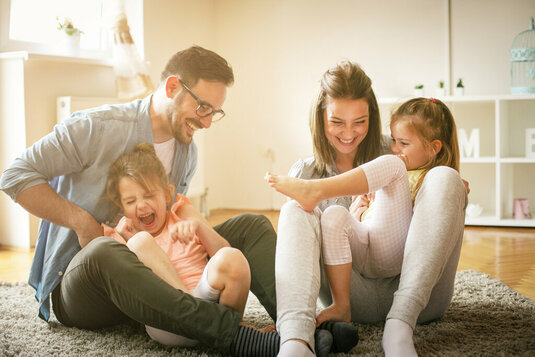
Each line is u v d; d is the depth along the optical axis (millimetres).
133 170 1462
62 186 1468
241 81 4531
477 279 2051
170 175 1597
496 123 3602
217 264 1216
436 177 1316
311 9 4301
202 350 1304
